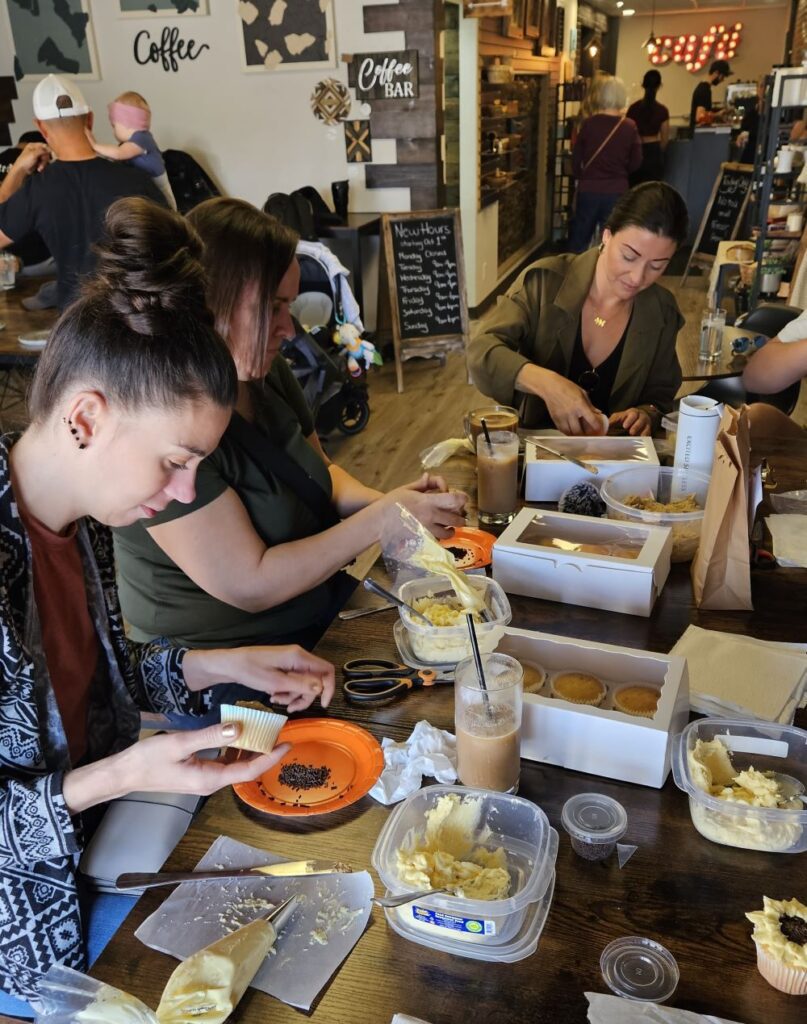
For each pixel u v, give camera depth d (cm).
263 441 154
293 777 104
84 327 87
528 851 89
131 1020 71
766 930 76
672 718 99
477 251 672
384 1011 75
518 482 183
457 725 97
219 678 123
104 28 518
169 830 123
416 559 129
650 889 86
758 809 89
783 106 461
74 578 110
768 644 124
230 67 516
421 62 492
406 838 88
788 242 478
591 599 137
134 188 342
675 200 196
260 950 79
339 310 443
